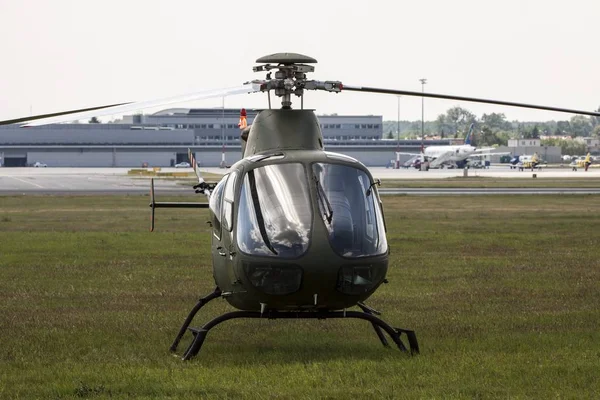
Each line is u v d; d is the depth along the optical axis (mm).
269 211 17703
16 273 34281
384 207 84438
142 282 31984
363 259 17453
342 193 17984
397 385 15875
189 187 129875
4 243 46406
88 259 39250
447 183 152125
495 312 25375
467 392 15312
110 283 31719
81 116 16391
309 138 19188
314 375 16578
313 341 21156
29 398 15344
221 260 18688
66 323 23734
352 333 22250
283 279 17219
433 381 16172
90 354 19516
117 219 68125
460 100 17906
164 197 99812
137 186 135500
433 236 51250
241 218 17938
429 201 94750
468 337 21281
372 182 18500
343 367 17375
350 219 17703
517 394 15141
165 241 47969
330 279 17234
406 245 45875
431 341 20719
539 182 158500
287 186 17891
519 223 62906
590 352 18969
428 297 28344
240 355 19109
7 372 17703
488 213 75438
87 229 58125
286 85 17984
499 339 20750
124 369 17641
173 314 25250
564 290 29672
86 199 96938
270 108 19594
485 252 42438
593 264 37000
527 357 18438
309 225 17406
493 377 16547
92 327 23125
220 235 18812
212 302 27531
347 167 18359
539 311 25516
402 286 30859
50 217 70312
